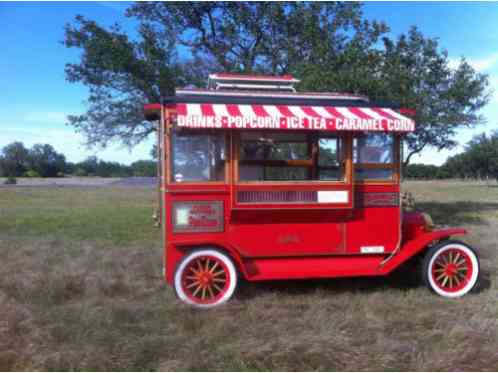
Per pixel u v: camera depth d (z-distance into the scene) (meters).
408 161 11.83
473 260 5.15
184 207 4.79
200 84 11.34
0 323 4.00
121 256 7.06
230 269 4.80
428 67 10.88
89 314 4.31
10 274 5.85
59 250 7.52
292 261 5.06
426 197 23.02
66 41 10.66
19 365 3.39
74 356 3.46
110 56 10.15
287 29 11.54
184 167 4.79
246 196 4.82
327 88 9.60
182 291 4.73
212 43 12.17
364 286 5.51
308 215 5.00
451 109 11.04
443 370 3.36
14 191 27.38
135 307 4.55
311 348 3.58
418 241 5.14
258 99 5.06
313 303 4.77
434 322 4.26
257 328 4.06
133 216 12.80
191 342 3.74
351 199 4.96
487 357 3.53
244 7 11.59
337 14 11.45
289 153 5.26
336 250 5.10
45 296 4.93
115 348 3.61
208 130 4.80
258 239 4.94
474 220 12.13
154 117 5.54
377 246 5.18
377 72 10.21
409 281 5.71
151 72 10.49
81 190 28.73
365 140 5.15
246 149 5.16
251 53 12.02
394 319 4.31
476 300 4.91
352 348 3.64
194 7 11.43
